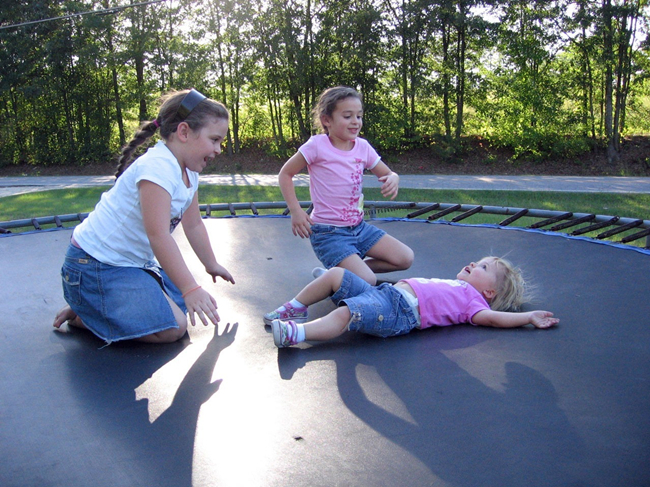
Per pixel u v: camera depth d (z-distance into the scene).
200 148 1.70
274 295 2.27
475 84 14.01
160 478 1.10
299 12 14.42
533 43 13.41
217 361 1.64
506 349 1.69
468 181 11.61
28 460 1.17
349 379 1.51
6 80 16.03
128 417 1.34
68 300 1.81
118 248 1.75
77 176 15.60
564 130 13.84
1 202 9.30
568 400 1.38
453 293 1.89
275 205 4.16
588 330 1.83
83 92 16.73
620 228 3.07
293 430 1.26
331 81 14.74
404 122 14.30
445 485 1.05
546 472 1.09
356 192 2.35
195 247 1.99
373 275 2.27
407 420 1.29
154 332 1.74
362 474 1.09
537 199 8.67
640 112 14.34
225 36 14.86
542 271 2.50
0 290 2.36
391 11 14.35
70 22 15.73
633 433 1.23
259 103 16.36
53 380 1.54
